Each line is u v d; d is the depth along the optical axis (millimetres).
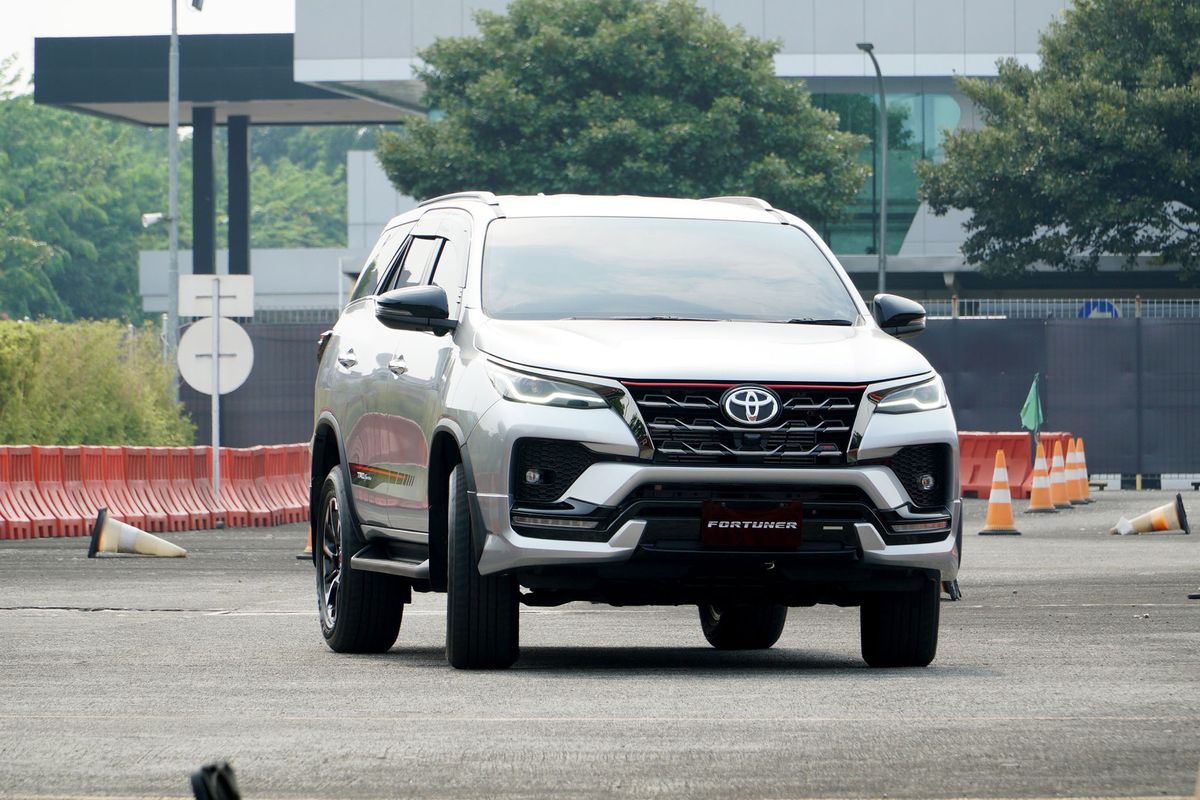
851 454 21594
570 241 25109
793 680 21078
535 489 21516
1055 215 151625
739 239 25828
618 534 21141
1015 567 45625
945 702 18688
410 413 24234
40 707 18750
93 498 63781
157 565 47875
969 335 101375
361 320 27953
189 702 19156
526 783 13922
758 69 149500
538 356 21906
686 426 21266
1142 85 146875
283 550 54719
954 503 22328
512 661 22578
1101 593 37000
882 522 21703
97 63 188000
